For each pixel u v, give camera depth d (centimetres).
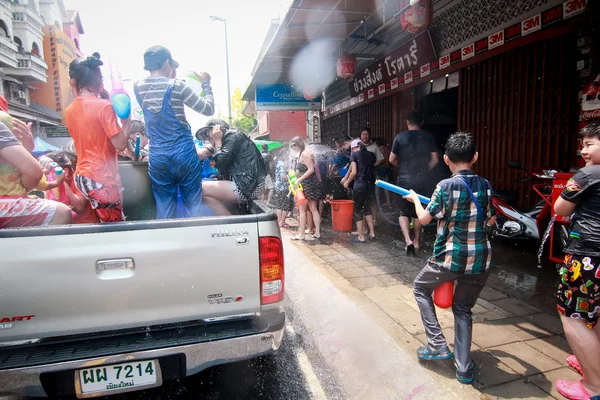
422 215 249
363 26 695
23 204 237
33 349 194
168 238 204
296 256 529
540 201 475
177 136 288
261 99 1096
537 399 223
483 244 240
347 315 346
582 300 214
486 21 561
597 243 206
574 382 228
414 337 298
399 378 253
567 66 457
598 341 215
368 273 449
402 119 799
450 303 252
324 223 756
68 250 193
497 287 390
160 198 305
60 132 2314
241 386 266
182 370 207
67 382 196
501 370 252
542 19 473
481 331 304
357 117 1023
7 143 228
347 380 266
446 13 643
